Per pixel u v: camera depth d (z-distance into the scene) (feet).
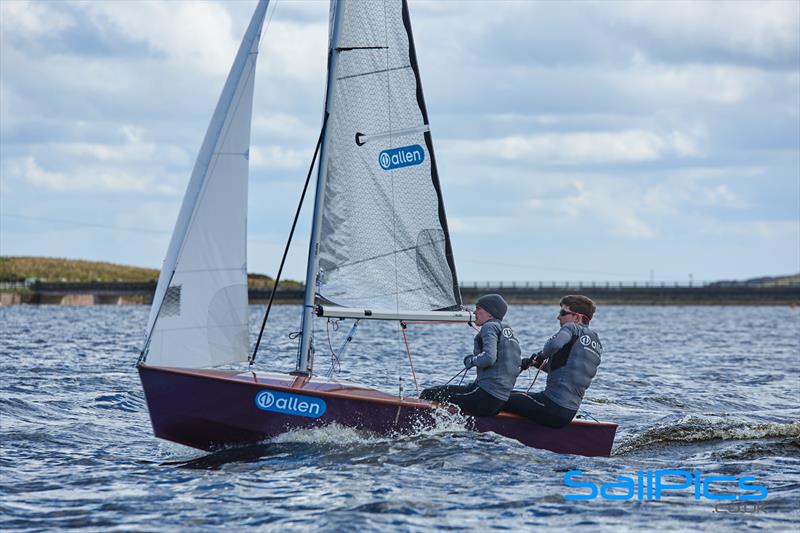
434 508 92.84
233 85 120.78
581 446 124.88
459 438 119.44
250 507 93.20
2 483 104.22
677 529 87.30
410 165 127.85
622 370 280.51
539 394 123.44
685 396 207.00
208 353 117.91
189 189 119.14
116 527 86.79
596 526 87.92
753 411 185.37
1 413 155.74
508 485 102.47
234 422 115.75
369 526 86.63
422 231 128.16
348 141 124.98
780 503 97.19
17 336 437.99
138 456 121.60
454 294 129.90
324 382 122.52
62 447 127.13
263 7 122.52
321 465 108.78
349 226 124.57
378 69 126.52
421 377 245.86
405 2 127.95
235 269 119.03
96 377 229.86
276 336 464.65
